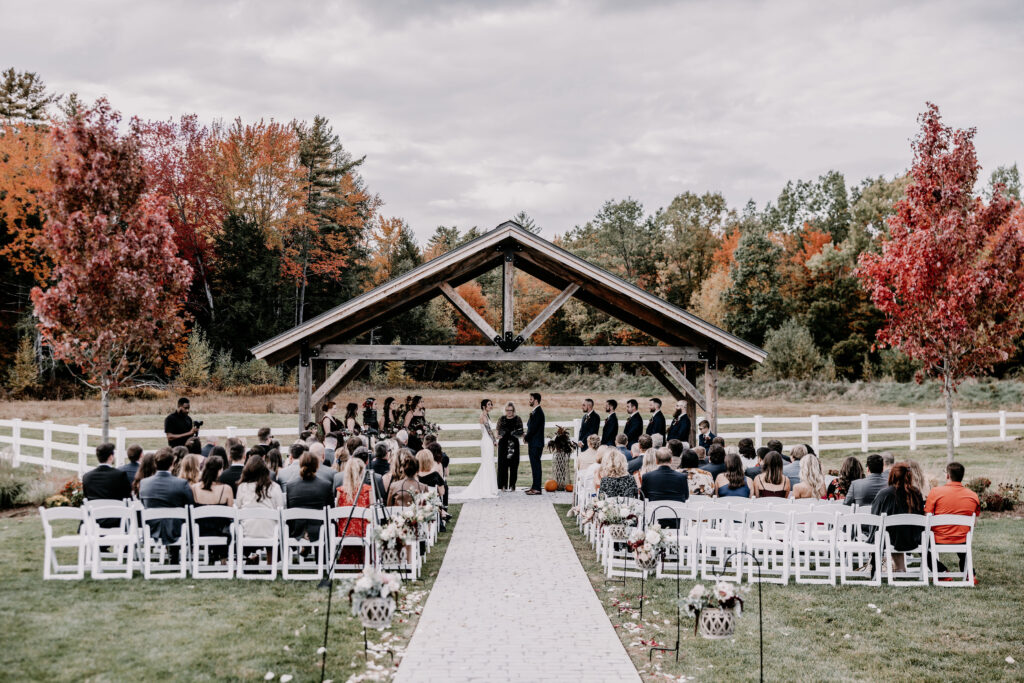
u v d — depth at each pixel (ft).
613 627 23.88
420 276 46.19
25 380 114.73
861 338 170.50
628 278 221.25
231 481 30.89
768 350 155.22
